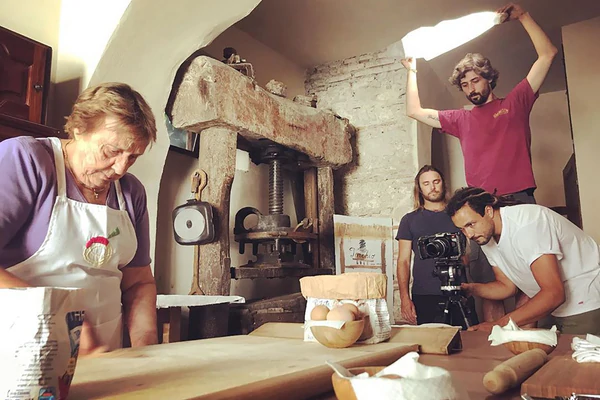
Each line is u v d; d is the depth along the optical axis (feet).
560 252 6.71
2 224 3.80
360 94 14.90
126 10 7.97
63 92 8.54
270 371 2.43
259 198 12.84
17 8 8.17
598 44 13.74
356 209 14.39
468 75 12.10
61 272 4.33
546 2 12.92
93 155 4.19
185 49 9.23
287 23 13.29
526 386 2.24
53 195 4.23
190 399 1.88
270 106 10.66
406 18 13.21
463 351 3.82
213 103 9.27
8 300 1.81
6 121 6.42
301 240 11.16
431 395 1.54
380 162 14.28
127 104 4.05
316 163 12.84
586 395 2.08
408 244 11.61
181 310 8.66
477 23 13.58
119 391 2.07
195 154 11.06
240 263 11.90
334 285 3.80
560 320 7.11
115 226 4.66
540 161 18.08
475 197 7.26
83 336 4.38
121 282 5.21
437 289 10.89
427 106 15.14
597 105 13.52
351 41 14.35
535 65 11.62
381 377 1.69
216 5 8.76
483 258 12.08
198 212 9.04
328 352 3.21
